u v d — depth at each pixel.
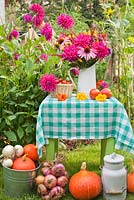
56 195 3.07
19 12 7.18
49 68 3.76
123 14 4.75
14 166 3.13
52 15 6.71
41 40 3.92
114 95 4.80
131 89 4.76
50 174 3.11
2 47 3.88
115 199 3.06
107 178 3.05
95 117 3.28
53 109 3.26
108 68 5.05
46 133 3.31
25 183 3.12
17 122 3.77
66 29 3.86
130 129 3.27
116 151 4.07
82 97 3.34
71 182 3.11
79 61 3.39
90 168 3.67
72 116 3.27
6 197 3.15
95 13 7.78
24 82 3.78
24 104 3.70
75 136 3.30
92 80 3.44
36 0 7.59
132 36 4.78
